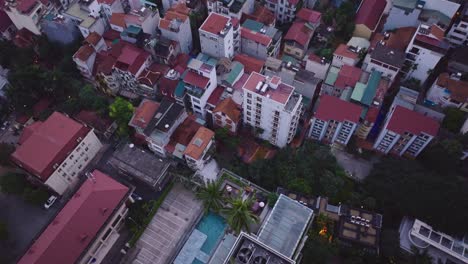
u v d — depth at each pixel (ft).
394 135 338.34
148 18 408.46
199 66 361.92
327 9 455.63
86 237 287.69
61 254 278.87
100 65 392.88
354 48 400.67
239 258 222.69
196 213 336.70
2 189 340.18
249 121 368.07
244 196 330.34
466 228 293.02
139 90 396.37
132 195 343.87
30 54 423.23
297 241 269.44
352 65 398.21
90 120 374.43
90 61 403.13
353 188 346.54
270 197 318.65
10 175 342.03
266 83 327.06
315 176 339.16
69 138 334.44
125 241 322.96
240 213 289.12
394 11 416.67
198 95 360.69
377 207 327.26
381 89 373.81
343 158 374.43
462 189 301.84
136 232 322.96
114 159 344.08
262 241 269.23
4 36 442.91
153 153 366.63
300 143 380.78
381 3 448.24
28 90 389.19
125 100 390.21
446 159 333.42
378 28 451.94
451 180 315.58
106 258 315.17
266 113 339.57
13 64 418.92
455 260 301.84
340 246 306.96
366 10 440.04
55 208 346.54
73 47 420.77
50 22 408.87
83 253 285.43
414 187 312.91
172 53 403.54
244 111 356.59
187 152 335.26
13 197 354.13
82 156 353.92
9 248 326.85
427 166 351.46
